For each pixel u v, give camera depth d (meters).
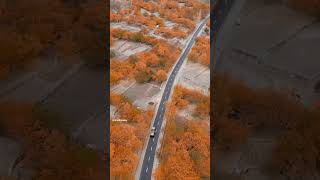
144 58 52.06
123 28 61.69
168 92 45.84
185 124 38.31
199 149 33.97
